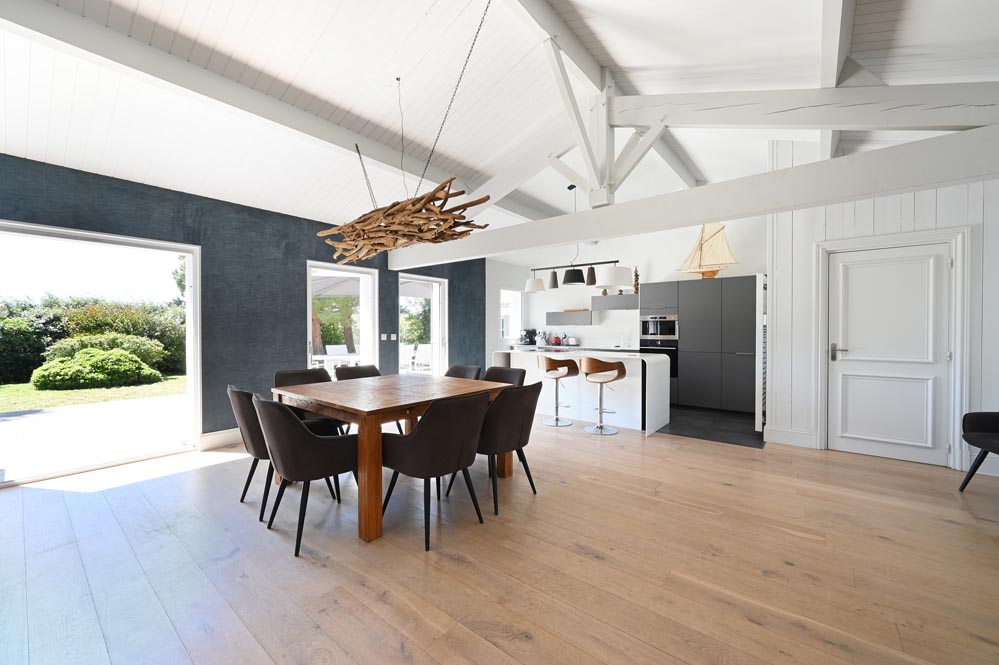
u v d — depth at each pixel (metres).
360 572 2.10
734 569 2.11
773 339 4.45
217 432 4.38
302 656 1.56
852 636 1.65
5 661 1.55
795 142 4.37
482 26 3.06
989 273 3.38
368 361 6.16
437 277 7.23
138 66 2.58
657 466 3.70
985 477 3.37
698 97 3.32
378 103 3.61
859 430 4.04
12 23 2.15
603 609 1.82
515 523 2.62
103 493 3.13
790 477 3.41
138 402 6.96
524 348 8.51
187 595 1.93
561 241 4.10
